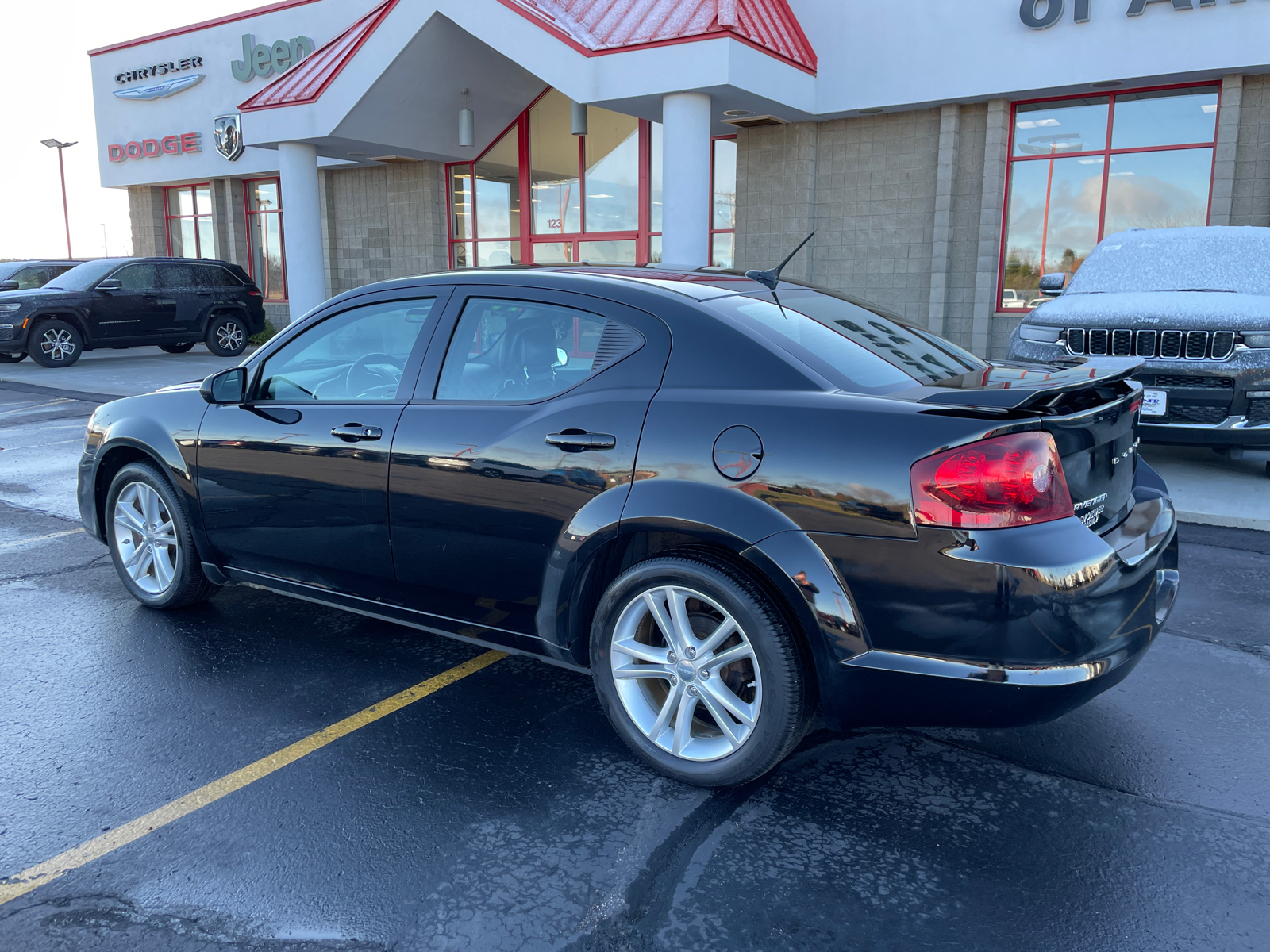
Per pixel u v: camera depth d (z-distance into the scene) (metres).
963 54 13.01
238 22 20.34
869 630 2.63
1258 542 5.83
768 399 2.82
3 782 3.01
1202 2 11.36
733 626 2.85
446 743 3.28
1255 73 11.67
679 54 11.86
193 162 21.94
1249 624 4.45
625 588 3.02
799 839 2.72
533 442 3.15
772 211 15.18
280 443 3.82
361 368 3.75
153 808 2.86
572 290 3.28
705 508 2.80
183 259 18.42
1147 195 12.77
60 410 11.79
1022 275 13.74
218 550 4.19
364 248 20.73
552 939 2.30
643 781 3.04
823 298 3.64
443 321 3.54
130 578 4.65
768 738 2.80
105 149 23.55
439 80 15.64
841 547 2.63
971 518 2.49
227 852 2.64
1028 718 2.54
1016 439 2.52
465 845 2.68
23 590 4.94
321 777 3.05
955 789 3.00
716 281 3.46
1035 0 12.40
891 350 3.26
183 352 20.58
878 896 2.46
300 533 3.83
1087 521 2.85
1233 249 8.06
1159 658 4.04
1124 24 11.89
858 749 3.27
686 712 2.98
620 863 2.60
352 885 2.50
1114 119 12.80
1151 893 2.47
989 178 13.45
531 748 3.25
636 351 3.09
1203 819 2.83
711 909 2.41
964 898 2.45
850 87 13.82
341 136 15.38
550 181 17.77
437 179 19.36
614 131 16.81
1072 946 2.28
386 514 3.52
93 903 2.42
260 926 2.34
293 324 3.99
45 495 7.27
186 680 3.80
